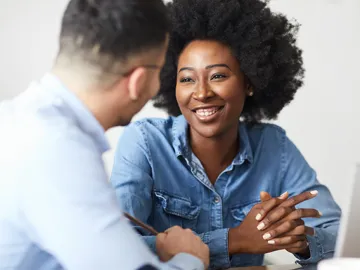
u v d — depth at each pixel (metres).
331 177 2.53
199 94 1.35
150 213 1.43
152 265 0.84
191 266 0.98
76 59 0.90
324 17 2.47
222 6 1.36
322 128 2.53
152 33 0.91
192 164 1.44
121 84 0.92
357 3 2.42
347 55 2.46
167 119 1.53
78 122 0.91
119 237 0.83
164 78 1.52
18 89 2.79
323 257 1.30
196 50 1.37
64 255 0.81
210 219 1.46
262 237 1.24
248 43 1.37
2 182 0.83
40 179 0.81
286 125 2.54
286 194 1.26
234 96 1.38
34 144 0.83
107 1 0.89
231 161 1.48
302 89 2.52
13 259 0.86
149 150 1.44
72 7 0.91
